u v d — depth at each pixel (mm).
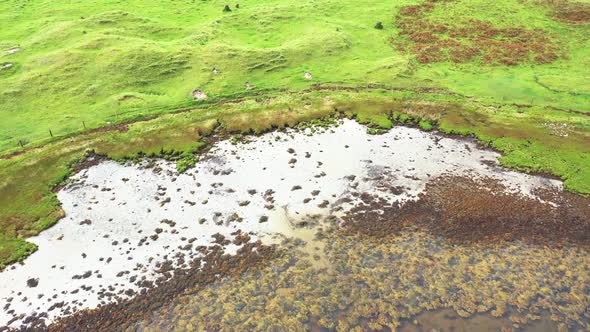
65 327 27859
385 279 30172
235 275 30969
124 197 39500
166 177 42031
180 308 28703
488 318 27281
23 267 32406
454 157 43688
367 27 76000
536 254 31953
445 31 74125
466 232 34062
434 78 60781
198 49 66438
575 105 52219
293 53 66312
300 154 44844
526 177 40281
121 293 29984
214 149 46250
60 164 43875
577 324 26766
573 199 37312
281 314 27969
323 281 30188
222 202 38281
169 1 87062
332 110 52688
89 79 59094
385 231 34406
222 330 27125
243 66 63094
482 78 60594
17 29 74438
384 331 26656
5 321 28422
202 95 56938
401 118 50688
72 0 87125
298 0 86875
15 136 48719
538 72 61781
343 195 38594
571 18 76250
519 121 48750
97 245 34188
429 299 28656
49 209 38031
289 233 34531
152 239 34500
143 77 60156
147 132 48750
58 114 52812
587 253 31969
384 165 42625
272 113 52000
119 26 73000
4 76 59625
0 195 39688
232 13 79250
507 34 72312
